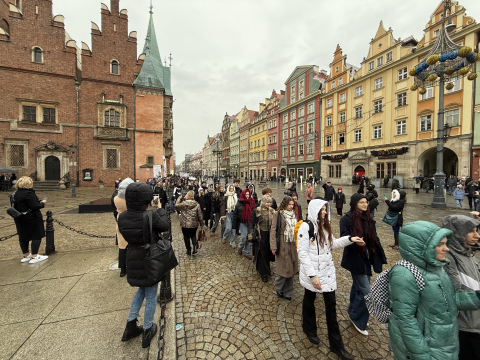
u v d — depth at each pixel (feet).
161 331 7.29
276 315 9.51
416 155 68.59
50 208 36.06
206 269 14.19
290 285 10.68
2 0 70.08
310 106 109.29
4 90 64.75
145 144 79.92
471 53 28.32
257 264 12.90
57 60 69.82
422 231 4.79
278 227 10.52
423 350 4.40
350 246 8.47
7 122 65.10
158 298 10.50
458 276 5.62
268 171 144.66
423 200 43.55
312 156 108.06
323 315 9.65
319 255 7.66
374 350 7.62
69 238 19.69
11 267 13.33
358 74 87.10
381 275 5.79
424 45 66.49
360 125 85.81
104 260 14.57
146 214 6.95
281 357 7.27
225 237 20.20
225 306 10.14
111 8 75.87
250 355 7.34
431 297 4.64
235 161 200.85
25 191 13.55
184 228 16.29
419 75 35.42
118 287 11.12
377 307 5.67
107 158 75.82
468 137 57.21
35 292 10.55
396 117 74.08
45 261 14.33
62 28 70.59
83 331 8.00
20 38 66.03
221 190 22.44
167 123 93.81
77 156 72.28
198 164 411.95
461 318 5.54
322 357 7.29
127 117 77.77
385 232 22.77
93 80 73.51
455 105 59.62
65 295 10.32
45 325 8.25
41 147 67.72
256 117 162.30
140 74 79.36
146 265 6.80
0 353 6.88
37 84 67.97
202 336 8.22
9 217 27.89
